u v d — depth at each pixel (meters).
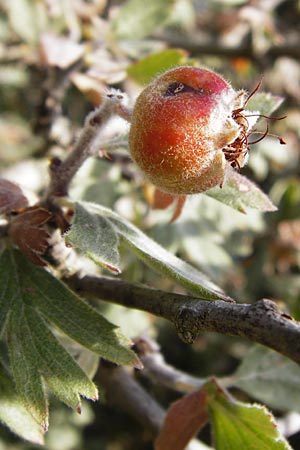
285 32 0.25
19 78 0.24
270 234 0.22
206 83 0.08
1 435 0.22
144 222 0.16
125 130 0.10
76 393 0.09
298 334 0.07
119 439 0.26
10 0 0.18
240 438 0.10
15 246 0.10
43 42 0.15
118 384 0.13
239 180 0.10
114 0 0.20
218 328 0.07
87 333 0.09
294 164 0.23
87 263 0.12
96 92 0.15
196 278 0.08
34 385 0.09
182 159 0.08
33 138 0.18
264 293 0.22
